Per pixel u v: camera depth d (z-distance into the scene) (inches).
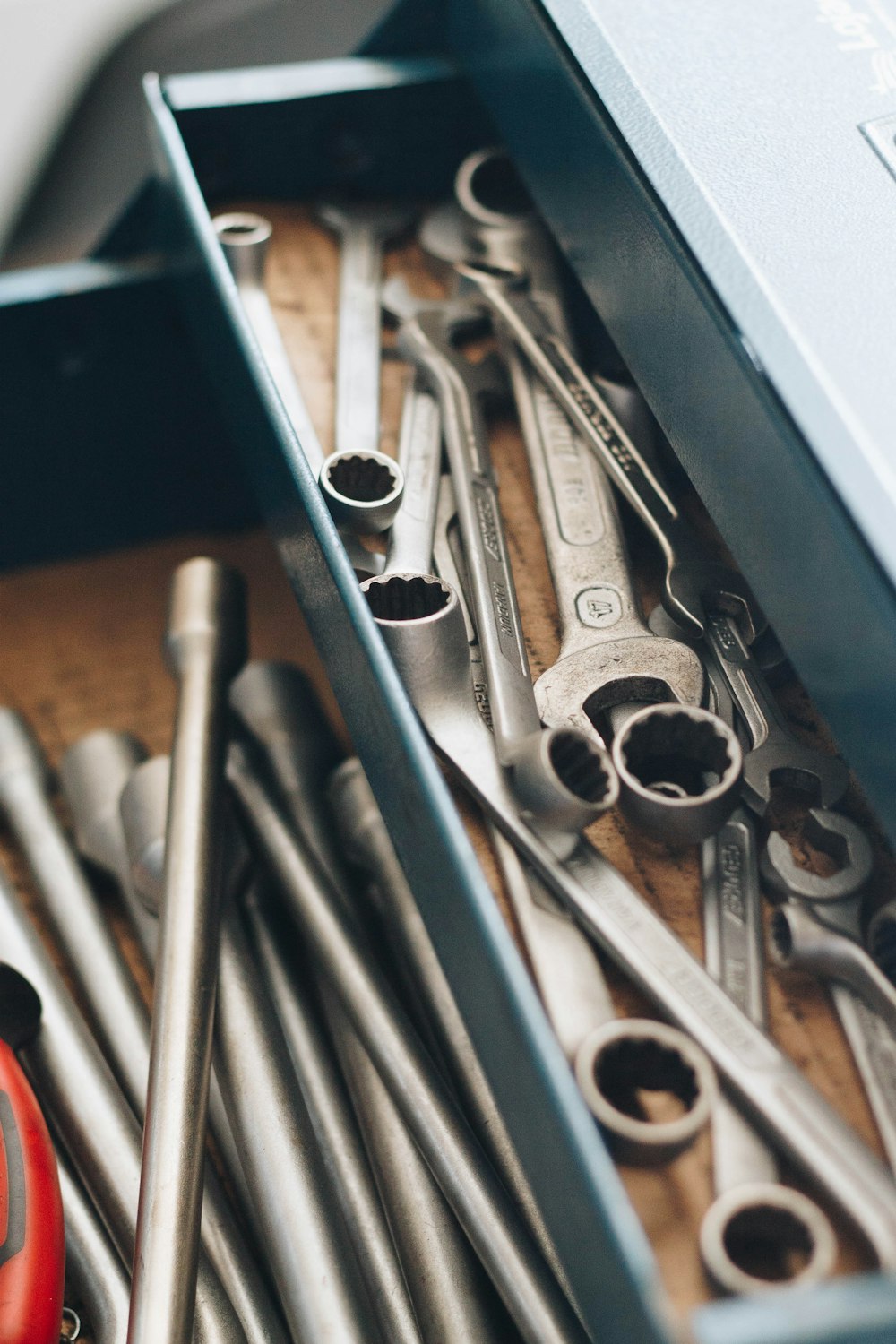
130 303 42.5
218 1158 30.8
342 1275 26.4
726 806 24.3
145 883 32.9
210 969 28.7
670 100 29.2
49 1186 25.9
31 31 52.2
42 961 33.9
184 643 36.1
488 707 28.0
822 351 24.3
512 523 32.9
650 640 28.9
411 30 40.9
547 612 30.7
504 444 35.1
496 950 20.8
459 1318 25.9
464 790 27.2
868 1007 23.7
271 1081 29.1
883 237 26.5
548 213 34.0
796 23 31.2
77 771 38.3
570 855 24.8
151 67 50.4
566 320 37.2
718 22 31.1
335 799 35.2
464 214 39.1
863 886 24.6
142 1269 23.5
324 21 50.1
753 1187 19.9
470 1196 26.1
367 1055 29.6
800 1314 16.4
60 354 42.9
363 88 40.1
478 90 38.4
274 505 31.5
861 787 23.6
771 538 24.8
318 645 29.0
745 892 25.4
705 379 26.3
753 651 29.2
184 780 32.4
